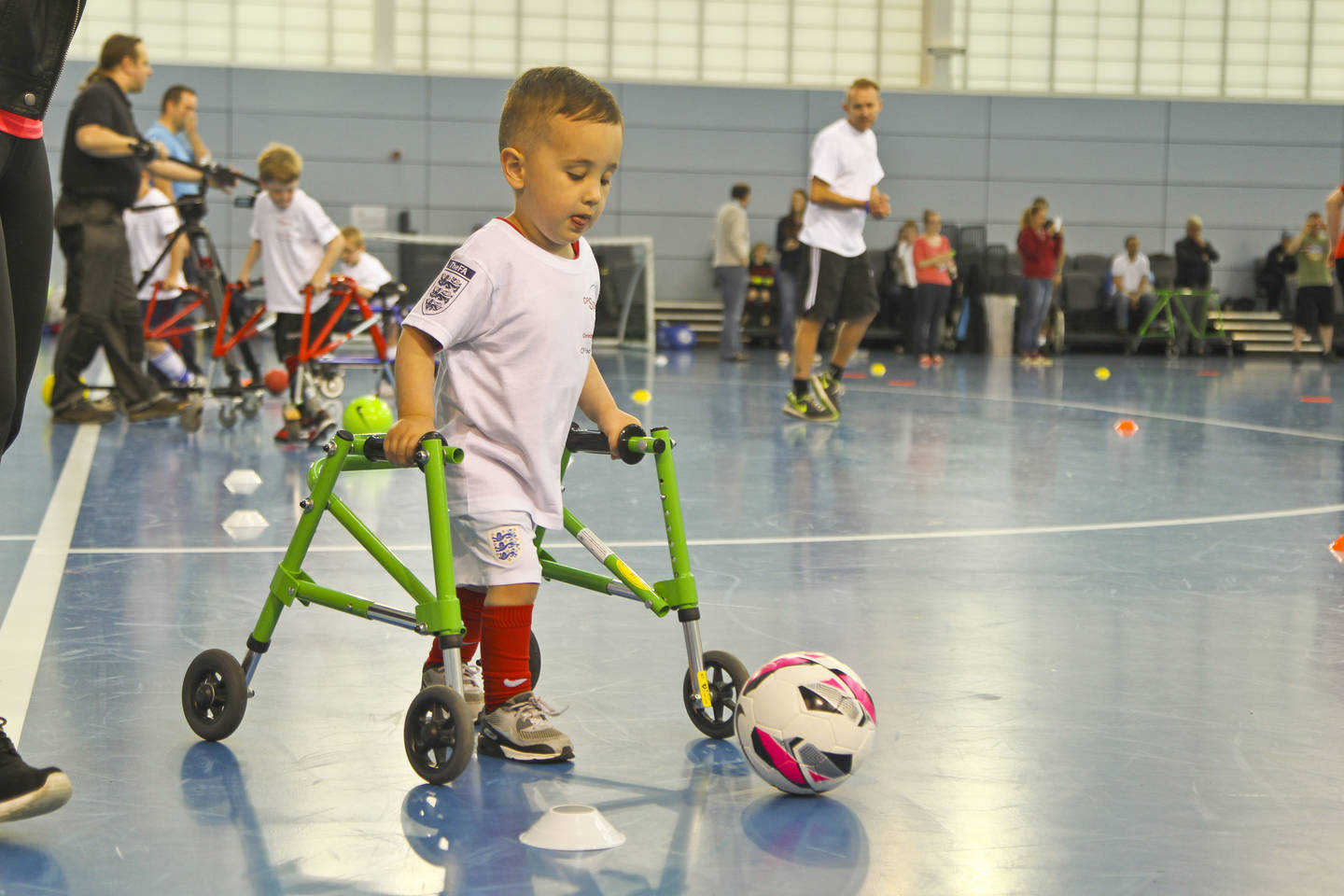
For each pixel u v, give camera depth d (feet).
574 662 10.77
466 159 66.74
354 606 8.51
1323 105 70.23
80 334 26.99
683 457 23.93
